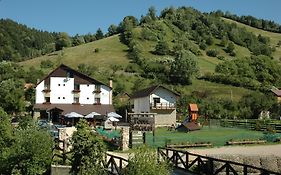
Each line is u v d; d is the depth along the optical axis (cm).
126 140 3450
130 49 13125
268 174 1748
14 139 2503
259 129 5581
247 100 8044
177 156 2478
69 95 7181
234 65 11506
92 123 6256
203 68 11719
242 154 3058
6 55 15312
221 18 19938
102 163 2112
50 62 11812
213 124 6519
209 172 2223
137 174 1733
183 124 5594
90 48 13638
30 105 7431
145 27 15125
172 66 10300
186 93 9100
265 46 15238
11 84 7962
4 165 2358
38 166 2366
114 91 8950
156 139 3969
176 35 15200
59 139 2845
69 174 2169
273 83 11144
